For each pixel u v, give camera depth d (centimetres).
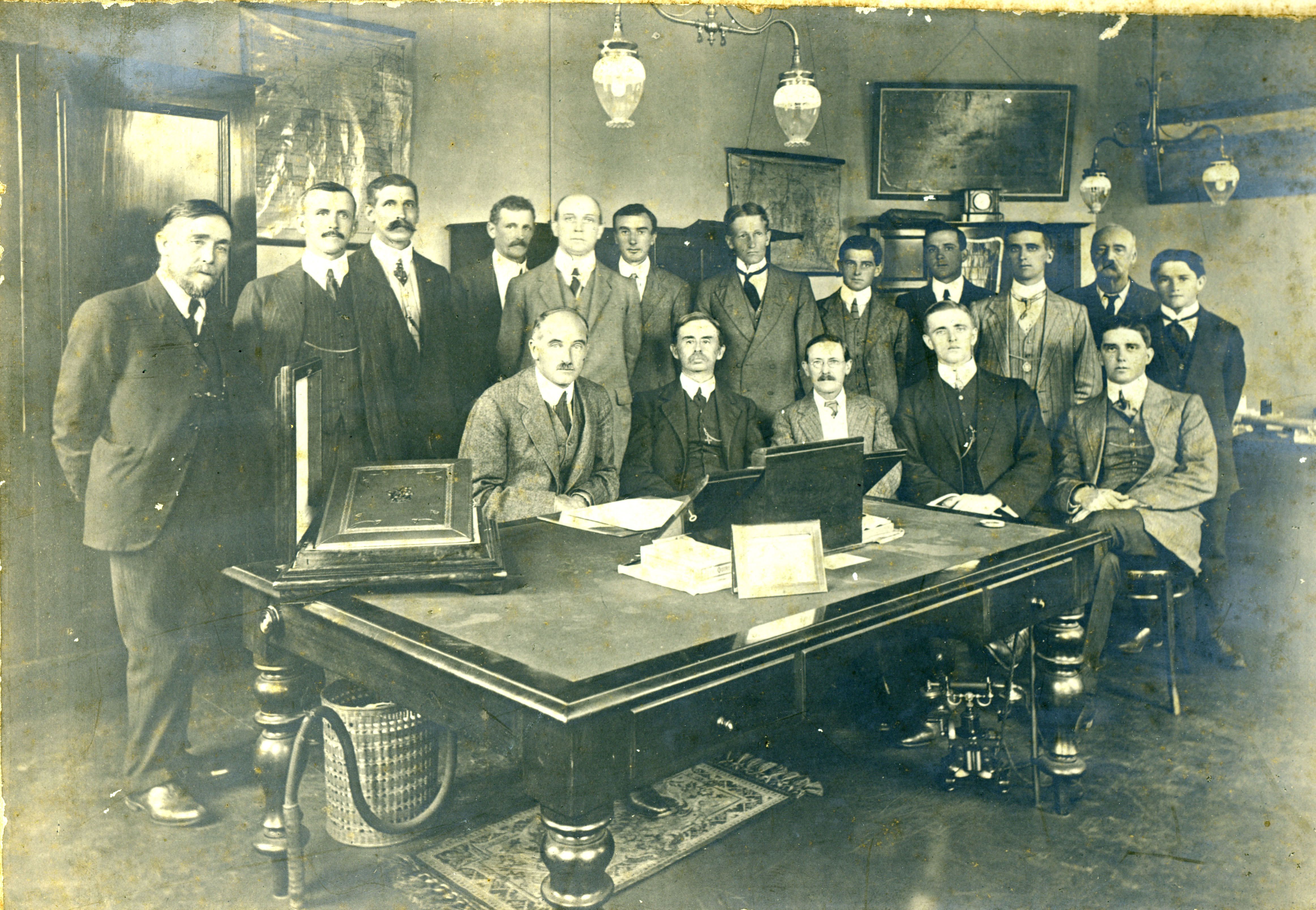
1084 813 301
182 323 314
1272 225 430
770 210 418
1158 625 430
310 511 241
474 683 175
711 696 179
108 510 304
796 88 349
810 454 227
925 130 433
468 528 231
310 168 334
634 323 399
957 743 325
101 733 304
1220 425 435
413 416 361
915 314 440
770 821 294
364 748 271
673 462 412
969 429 445
